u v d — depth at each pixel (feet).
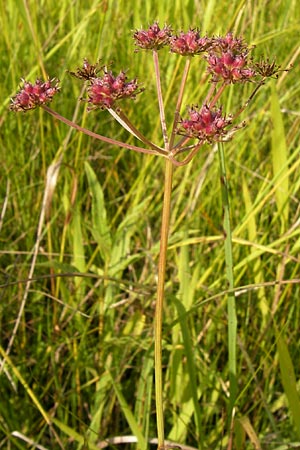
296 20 1.78
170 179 0.96
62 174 1.61
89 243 1.57
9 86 1.69
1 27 1.87
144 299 1.48
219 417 1.39
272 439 1.33
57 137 1.69
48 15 1.88
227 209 1.18
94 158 1.71
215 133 0.93
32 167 1.63
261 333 1.38
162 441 1.01
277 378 1.43
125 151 1.78
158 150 0.96
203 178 1.45
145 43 1.00
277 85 1.55
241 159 1.62
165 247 0.96
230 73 0.97
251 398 1.37
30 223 1.60
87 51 1.79
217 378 1.33
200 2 1.79
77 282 1.44
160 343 0.98
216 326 1.42
